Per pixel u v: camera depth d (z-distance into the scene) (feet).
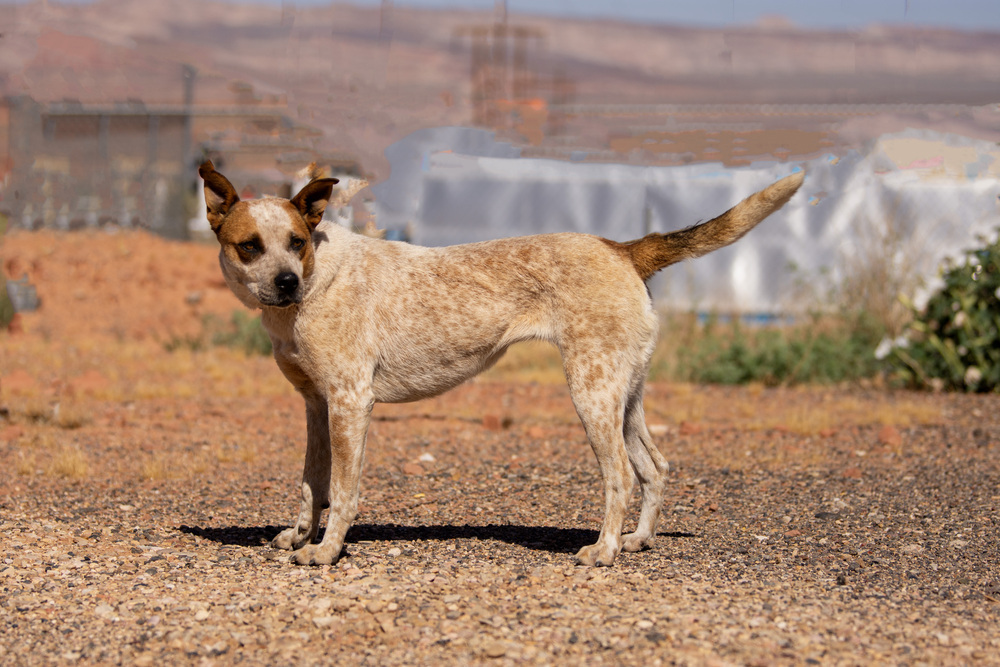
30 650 13.24
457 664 12.68
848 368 44.50
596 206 56.70
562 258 17.99
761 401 39.68
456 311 18.16
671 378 45.32
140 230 86.74
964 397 39.93
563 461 28.66
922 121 52.65
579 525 21.44
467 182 56.29
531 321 18.25
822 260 53.72
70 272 67.10
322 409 18.72
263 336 50.55
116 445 29.63
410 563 17.58
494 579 16.30
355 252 18.17
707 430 33.17
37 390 37.70
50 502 22.67
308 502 18.60
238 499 23.81
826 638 13.43
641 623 13.94
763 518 21.85
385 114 58.08
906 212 51.39
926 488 24.49
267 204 17.10
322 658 12.94
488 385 43.24
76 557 17.49
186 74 77.82
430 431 33.12
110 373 42.22
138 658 12.98
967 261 42.80
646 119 57.41
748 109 55.36
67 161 90.53
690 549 19.01
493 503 23.63
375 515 22.35
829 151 53.47
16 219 87.40
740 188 55.26
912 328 45.32
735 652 12.89
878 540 19.67
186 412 35.14
